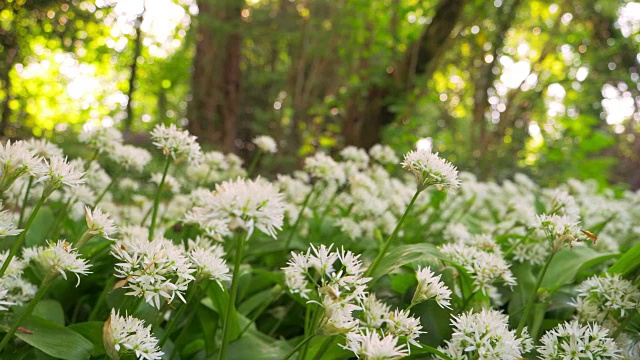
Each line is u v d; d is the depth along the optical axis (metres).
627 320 0.49
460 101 2.62
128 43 2.14
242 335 0.53
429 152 0.46
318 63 2.33
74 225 0.71
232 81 2.17
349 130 1.87
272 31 2.22
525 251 0.62
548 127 2.21
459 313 0.53
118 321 0.37
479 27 2.07
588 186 1.22
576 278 0.63
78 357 0.42
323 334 0.37
